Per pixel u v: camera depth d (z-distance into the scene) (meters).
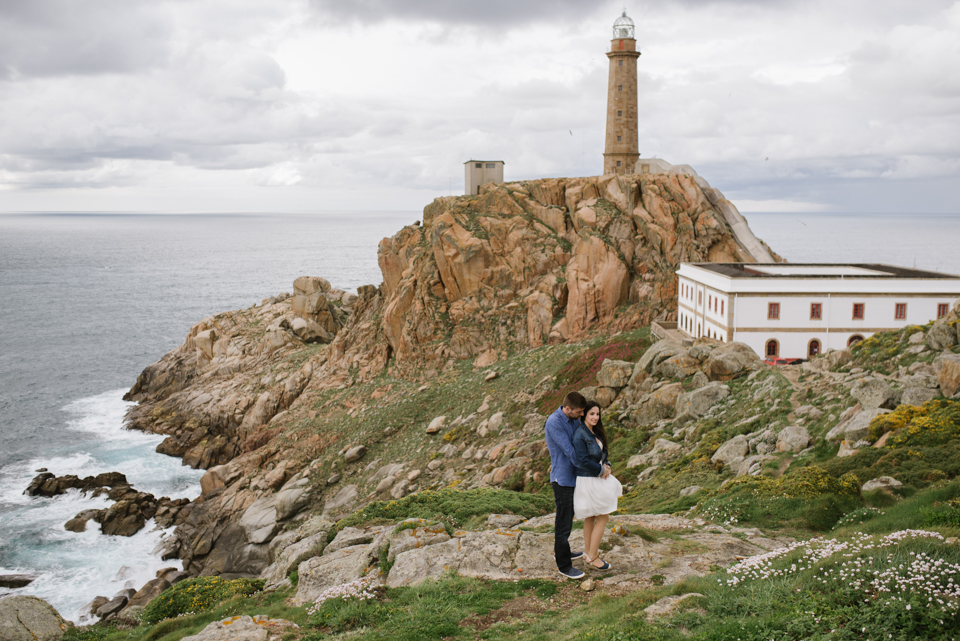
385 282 97.88
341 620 13.11
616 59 99.75
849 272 65.44
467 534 17.20
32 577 53.66
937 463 22.77
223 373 99.12
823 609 10.49
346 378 87.06
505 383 69.38
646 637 10.42
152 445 86.06
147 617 20.98
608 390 52.34
